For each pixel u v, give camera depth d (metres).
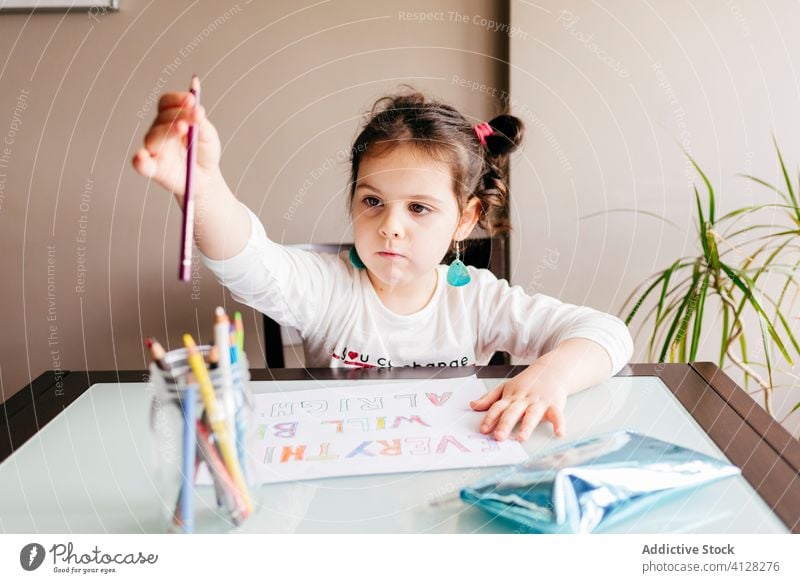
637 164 1.20
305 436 0.55
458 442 0.54
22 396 0.64
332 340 0.90
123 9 1.21
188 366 0.41
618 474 0.46
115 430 0.57
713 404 0.60
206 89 1.23
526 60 1.16
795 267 1.16
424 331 0.90
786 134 1.19
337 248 1.00
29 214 1.30
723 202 1.22
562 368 0.64
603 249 1.24
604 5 1.14
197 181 0.65
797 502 0.45
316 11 1.19
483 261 0.99
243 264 0.77
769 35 1.15
